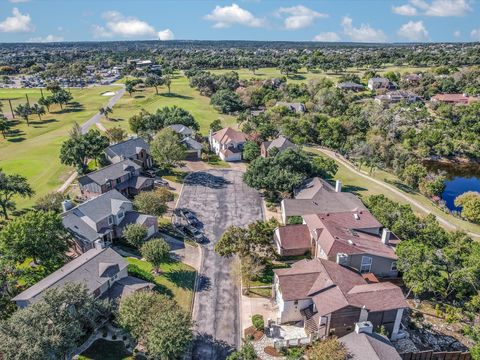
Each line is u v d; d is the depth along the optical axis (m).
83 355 39.75
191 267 56.56
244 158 102.38
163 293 49.81
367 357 35.69
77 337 36.22
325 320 42.06
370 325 39.22
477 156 122.69
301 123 124.06
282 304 44.88
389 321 43.31
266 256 58.06
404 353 40.53
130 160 84.25
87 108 164.12
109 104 169.12
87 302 38.62
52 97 162.62
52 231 50.81
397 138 130.38
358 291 43.81
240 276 54.88
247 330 44.66
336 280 45.62
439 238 58.97
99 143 90.12
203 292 51.50
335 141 120.69
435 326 47.06
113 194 65.62
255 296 50.72
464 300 51.53
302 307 45.47
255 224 56.81
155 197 67.50
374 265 53.47
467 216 80.12
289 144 98.06
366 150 109.75
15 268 47.59
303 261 51.50
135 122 118.00
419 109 159.38
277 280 47.94
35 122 142.50
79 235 56.25
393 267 54.22
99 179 74.50
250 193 83.44
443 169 116.62
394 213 64.00
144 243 55.09
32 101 180.88
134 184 79.62
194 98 180.62
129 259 56.75
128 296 42.25
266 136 117.00
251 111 155.62
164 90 194.38
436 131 127.81
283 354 41.22
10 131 130.00
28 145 112.56
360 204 69.44
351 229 59.06
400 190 92.38
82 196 77.12
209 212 74.25
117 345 41.41
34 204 74.50
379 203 68.44
